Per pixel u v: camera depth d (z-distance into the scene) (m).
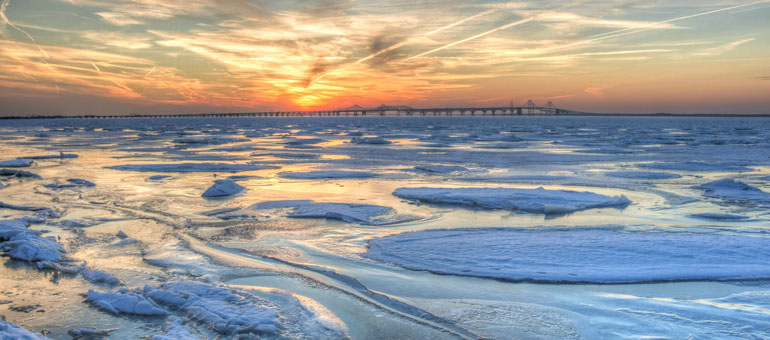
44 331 6.23
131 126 119.31
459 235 10.79
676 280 7.88
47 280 8.00
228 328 6.19
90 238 10.58
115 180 20.41
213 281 7.96
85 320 6.51
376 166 27.11
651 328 6.20
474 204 14.71
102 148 42.25
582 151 39.28
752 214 13.52
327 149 42.03
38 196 16.05
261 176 22.17
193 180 20.55
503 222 12.46
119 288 7.55
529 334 6.11
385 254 9.39
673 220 12.76
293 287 7.73
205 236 10.84
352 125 132.38
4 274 8.27
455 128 102.31
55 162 28.72
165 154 36.00
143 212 13.47
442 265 8.71
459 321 6.49
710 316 6.52
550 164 28.19
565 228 11.68
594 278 7.95
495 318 6.57
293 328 6.27
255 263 8.90
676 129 96.81
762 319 6.40
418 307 6.96
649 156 34.16
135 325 6.37
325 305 7.02
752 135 68.00
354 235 11.03
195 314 6.61
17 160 27.34
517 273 8.24
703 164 27.19
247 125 135.25
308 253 9.55
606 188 18.53
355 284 7.85
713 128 102.75
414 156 34.19
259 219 12.63
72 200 15.30
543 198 15.36
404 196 16.30
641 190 18.02
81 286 7.73
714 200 15.73
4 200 15.24
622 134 73.44
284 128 106.44
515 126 117.19
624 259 8.92
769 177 22.41
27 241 9.58
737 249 9.44
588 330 6.18
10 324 5.83
